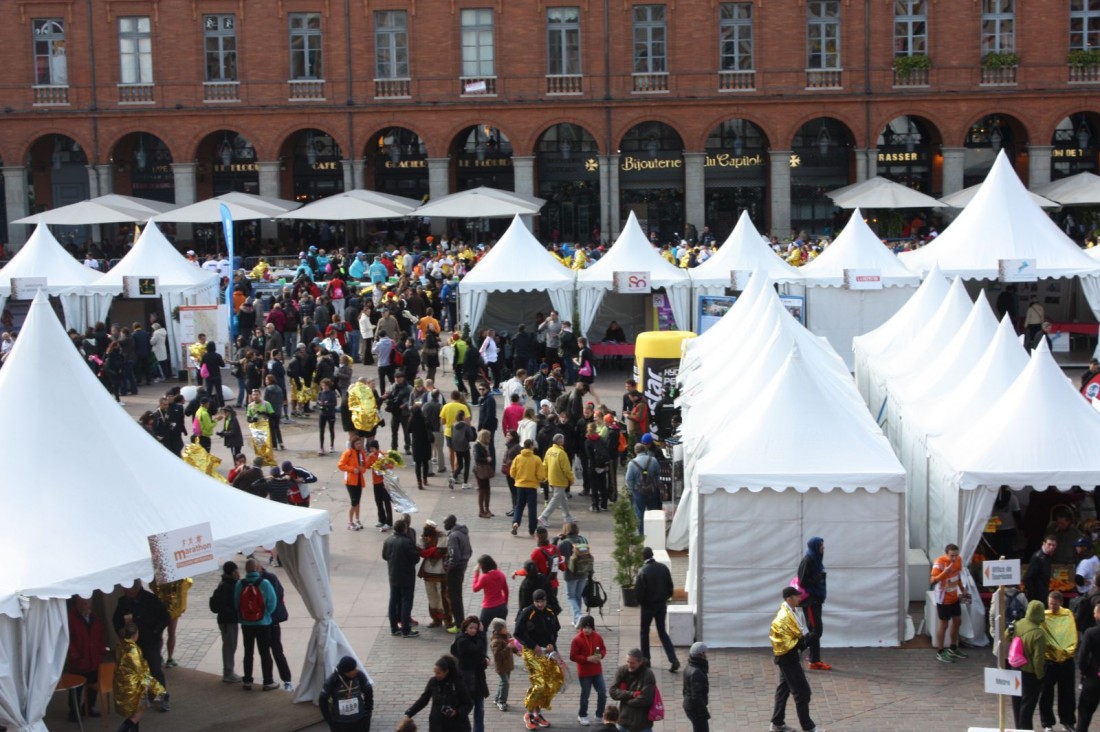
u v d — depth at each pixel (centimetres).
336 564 2302
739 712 1720
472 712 1698
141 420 2727
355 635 1989
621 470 2867
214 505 1688
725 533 1933
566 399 2808
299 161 6219
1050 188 5447
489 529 2497
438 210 5138
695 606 1958
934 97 5803
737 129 6116
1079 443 1961
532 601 1762
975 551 2100
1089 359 4050
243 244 6169
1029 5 5766
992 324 2544
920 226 5912
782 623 1639
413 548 1975
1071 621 1644
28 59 5894
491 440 2769
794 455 1939
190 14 5856
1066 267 3819
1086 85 5772
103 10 5856
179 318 3900
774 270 3959
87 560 1530
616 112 5884
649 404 2989
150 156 6194
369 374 3812
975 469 1944
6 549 1520
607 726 1436
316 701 1739
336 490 2761
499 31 5856
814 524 1931
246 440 3166
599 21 5853
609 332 4050
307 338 3669
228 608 1773
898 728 1666
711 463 1941
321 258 5106
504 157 6188
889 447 2014
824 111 5844
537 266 3956
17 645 1461
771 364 2373
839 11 5809
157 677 1700
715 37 5834
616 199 5950
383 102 5884
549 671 1667
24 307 3975
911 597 2092
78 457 1647
